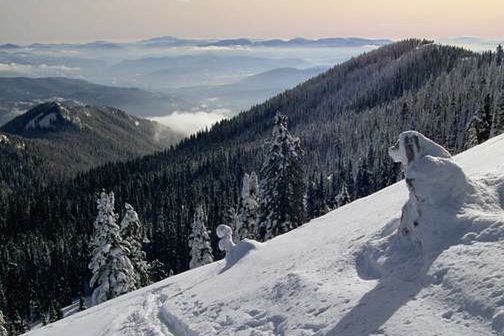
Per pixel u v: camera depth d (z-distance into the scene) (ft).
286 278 38.22
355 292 29.68
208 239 149.79
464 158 57.98
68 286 258.78
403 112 370.53
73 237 320.50
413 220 31.04
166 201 380.99
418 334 22.12
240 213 145.28
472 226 27.71
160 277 205.36
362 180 257.55
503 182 32.17
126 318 51.39
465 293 23.06
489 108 152.66
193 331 38.52
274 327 31.60
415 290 26.16
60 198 451.53
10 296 256.11
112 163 553.23
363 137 410.52
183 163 527.40
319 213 250.16
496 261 23.70
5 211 406.21
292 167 115.24
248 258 54.13
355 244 38.22
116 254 110.83
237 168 444.96
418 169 30.99
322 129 490.90
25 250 314.55
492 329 20.12
